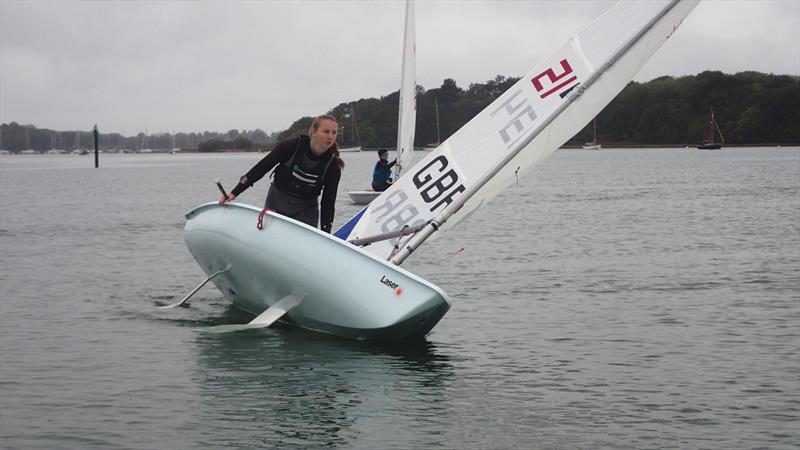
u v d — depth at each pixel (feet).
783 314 31.07
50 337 27.76
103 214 82.79
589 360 25.25
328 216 28.66
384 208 29.68
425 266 43.75
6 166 357.00
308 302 27.94
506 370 24.21
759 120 402.11
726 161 250.37
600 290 36.37
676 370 24.17
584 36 29.86
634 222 68.23
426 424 19.81
